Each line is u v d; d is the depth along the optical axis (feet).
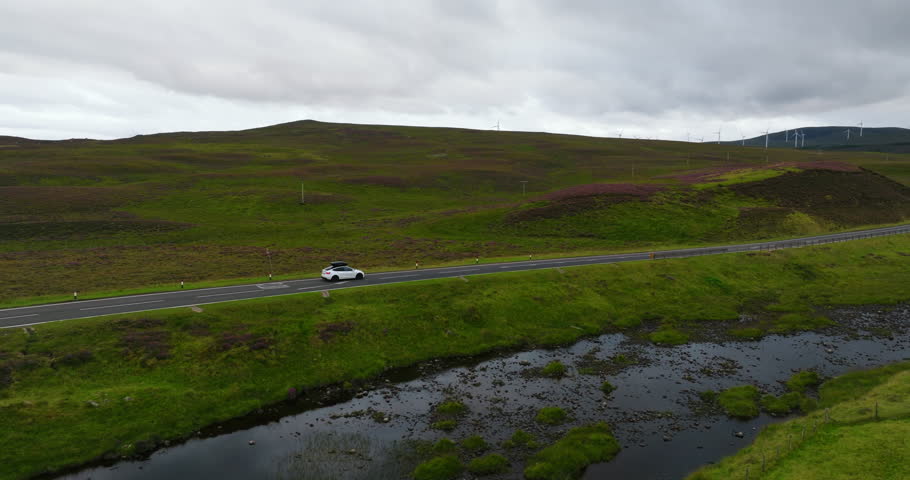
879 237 253.24
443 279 162.71
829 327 143.02
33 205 316.60
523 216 315.58
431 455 79.56
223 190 408.26
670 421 90.33
